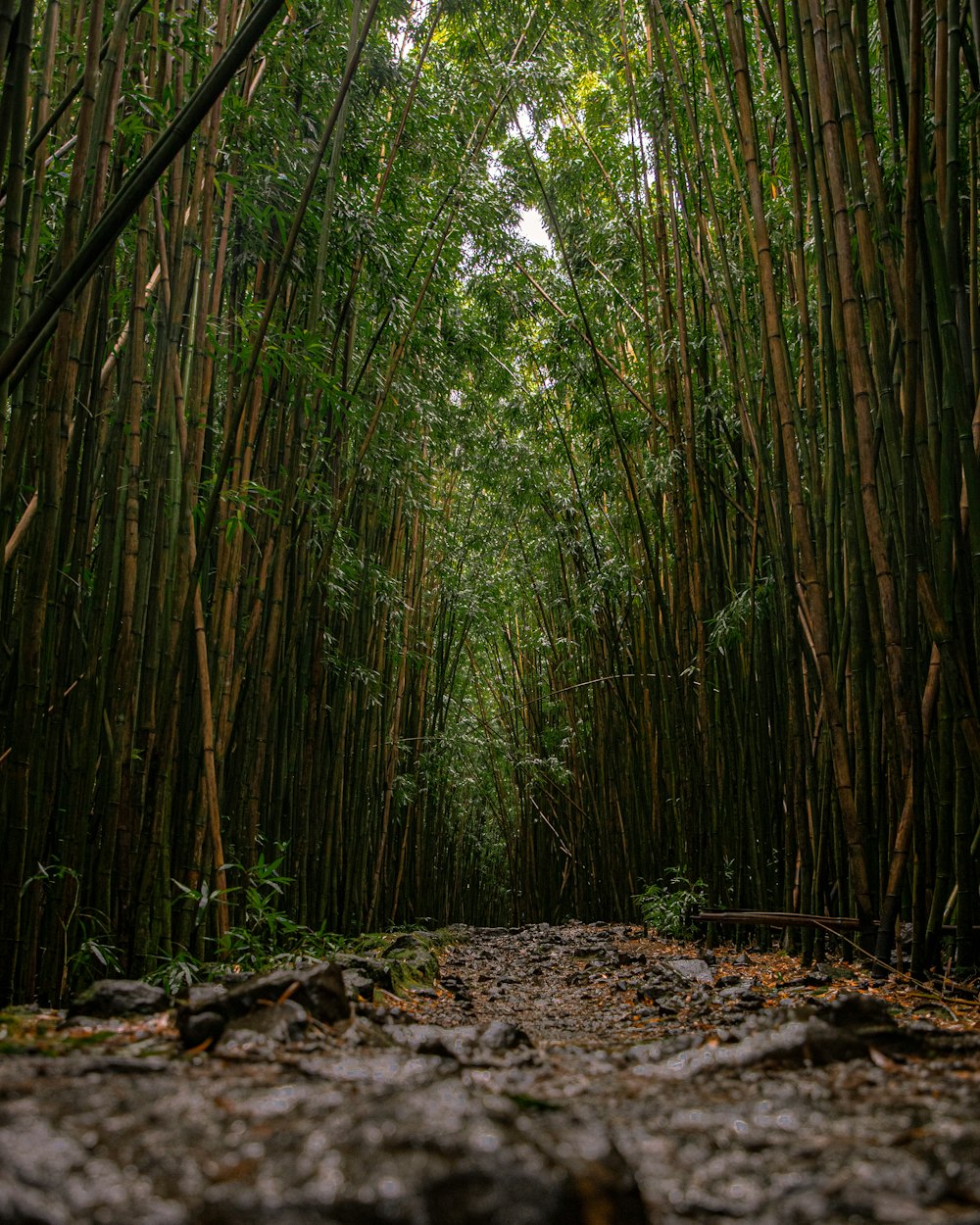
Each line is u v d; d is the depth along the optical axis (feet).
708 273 16.72
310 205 13.33
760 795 15.20
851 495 11.10
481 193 19.83
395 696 24.20
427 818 29.63
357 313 17.51
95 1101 3.47
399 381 18.72
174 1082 3.92
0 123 7.16
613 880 25.59
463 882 40.34
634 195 21.42
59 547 9.29
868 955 10.60
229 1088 3.84
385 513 20.56
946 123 9.55
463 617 30.12
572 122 23.04
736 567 16.93
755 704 15.57
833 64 10.39
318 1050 5.03
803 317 12.56
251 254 13.34
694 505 17.22
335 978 6.09
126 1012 6.23
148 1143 3.00
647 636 21.70
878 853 10.97
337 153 12.68
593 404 22.63
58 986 8.80
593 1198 2.65
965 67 11.46
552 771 29.91
